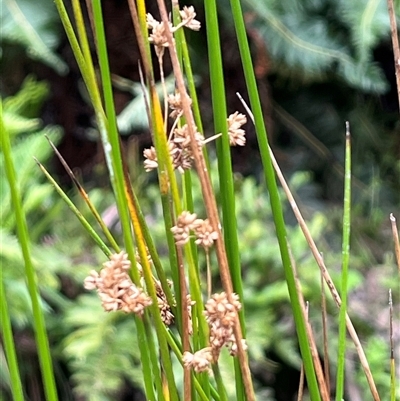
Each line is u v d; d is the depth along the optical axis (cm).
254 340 79
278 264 86
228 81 107
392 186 114
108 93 32
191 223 33
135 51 105
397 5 99
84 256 88
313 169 114
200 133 35
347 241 35
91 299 83
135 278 33
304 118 114
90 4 33
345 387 77
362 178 114
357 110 115
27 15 91
